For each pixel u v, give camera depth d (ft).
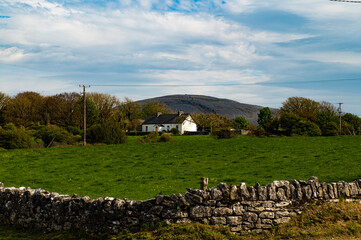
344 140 140.97
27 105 278.26
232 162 97.50
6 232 41.42
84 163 100.73
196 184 68.74
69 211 39.65
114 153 119.55
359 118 241.35
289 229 35.29
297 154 106.52
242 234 35.40
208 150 123.65
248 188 37.22
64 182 74.49
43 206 41.73
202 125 411.34
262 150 118.32
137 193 60.70
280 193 37.50
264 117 400.67
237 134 189.78
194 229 34.24
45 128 169.07
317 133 191.52
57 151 124.06
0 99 279.08
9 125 165.68
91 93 296.92
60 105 282.97
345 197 40.01
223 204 36.24
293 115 201.05
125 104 366.22
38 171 88.89
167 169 89.45
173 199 36.17
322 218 36.58
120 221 36.96
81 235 37.73
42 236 39.11
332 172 75.61
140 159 107.34
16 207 44.29
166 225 35.50
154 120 430.61
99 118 267.39
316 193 38.70
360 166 81.66
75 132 218.59
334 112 265.95
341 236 33.22
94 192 63.10
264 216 36.40
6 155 114.01
